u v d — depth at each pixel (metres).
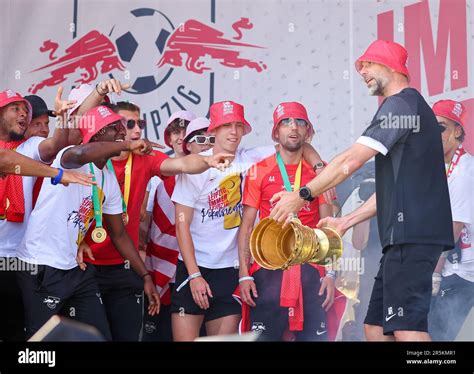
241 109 7.77
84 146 6.82
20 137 7.48
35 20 8.29
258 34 8.40
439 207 6.67
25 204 7.38
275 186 7.55
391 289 6.67
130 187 7.45
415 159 6.65
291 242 7.01
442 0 8.26
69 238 6.96
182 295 7.55
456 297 8.05
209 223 7.64
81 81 8.38
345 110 8.38
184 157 7.38
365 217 7.23
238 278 7.67
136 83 8.45
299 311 7.46
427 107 6.77
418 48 8.30
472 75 8.26
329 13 8.36
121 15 8.41
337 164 6.55
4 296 7.41
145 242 8.16
